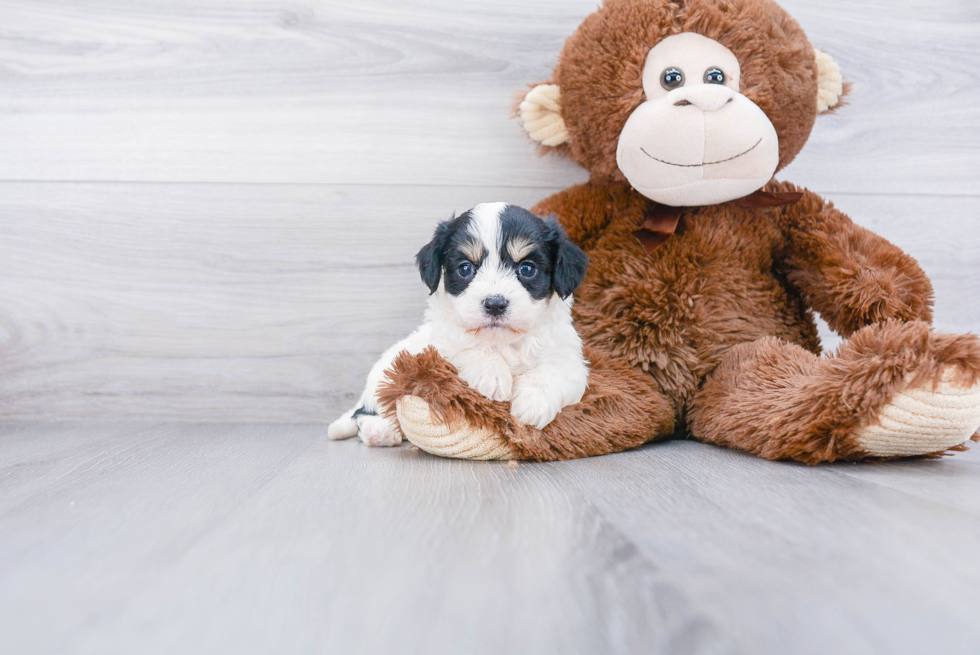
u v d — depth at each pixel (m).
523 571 0.76
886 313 1.59
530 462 1.46
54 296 2.07
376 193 2.09
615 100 1.67
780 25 1.69
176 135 2.07
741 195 1.73
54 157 2.05
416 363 1.42
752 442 1.49
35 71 2.04
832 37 2.09
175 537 0.89
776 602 0.67
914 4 2.09
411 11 2.07
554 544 0.85
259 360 2.09
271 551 0.83
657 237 1.78
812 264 1.78
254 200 2.08
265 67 2.07
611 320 1.77
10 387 2.07
